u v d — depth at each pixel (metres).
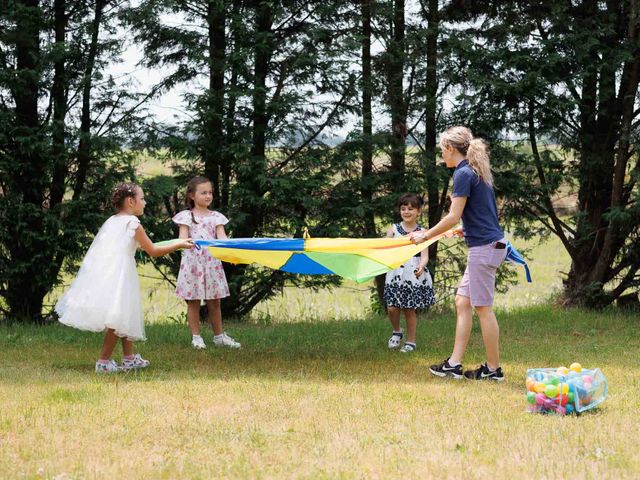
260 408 5.22
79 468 3.98
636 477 3.81
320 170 10.69
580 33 10.40
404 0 11.09
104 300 6.46
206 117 10.20
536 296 13.61
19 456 4.16
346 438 4.49
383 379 6.46
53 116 10.36
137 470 3.95
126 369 6.84
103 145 10.05
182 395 5.61
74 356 7.57
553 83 10.38
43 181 10.05
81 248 10.28
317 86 10.74
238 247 7.11
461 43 10.44
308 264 7.39
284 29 10.84
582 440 4.45
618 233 10.84
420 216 11.27
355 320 10.76
